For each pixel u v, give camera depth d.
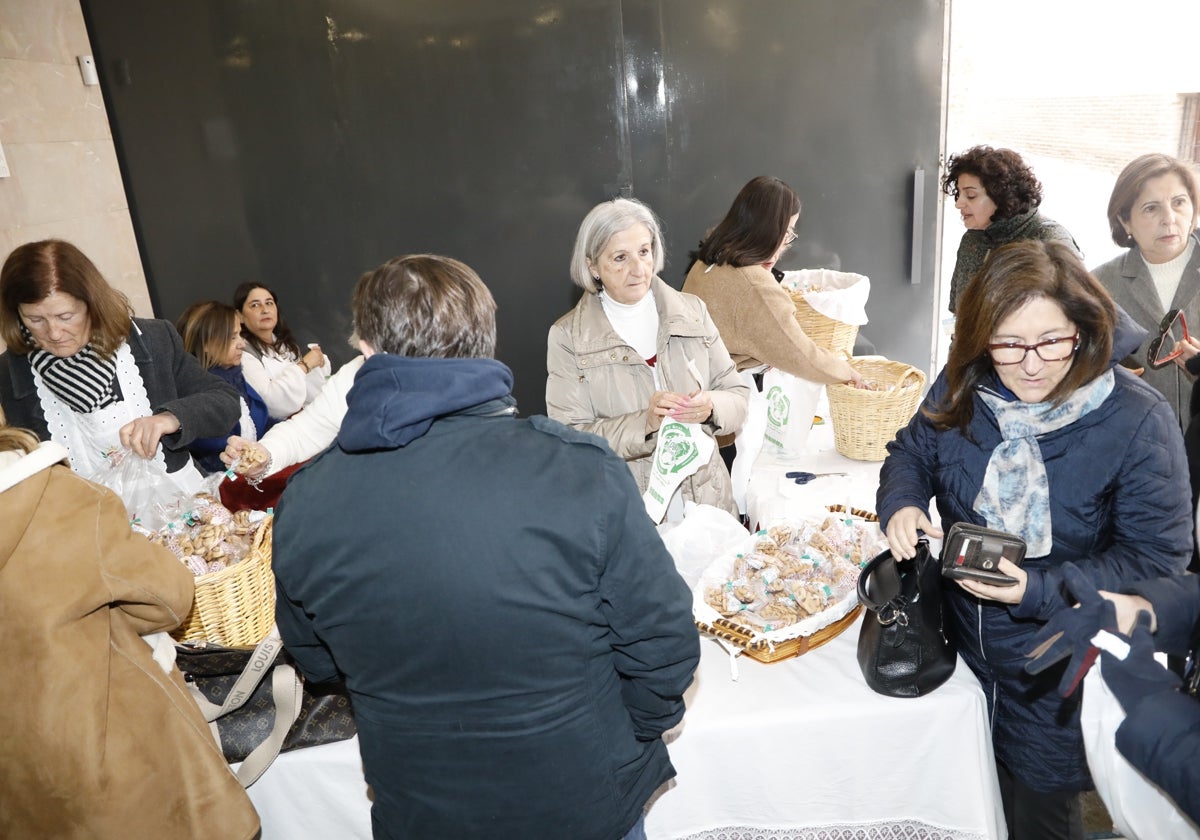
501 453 0.99
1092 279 1.21
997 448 1.32
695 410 1.79
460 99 3.57
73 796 1.18
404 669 1.01
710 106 3.61
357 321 1.09
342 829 1.43
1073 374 1.24
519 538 0.96
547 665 1.00
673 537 1.72
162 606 1.25
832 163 3.68
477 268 3.78
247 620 1.43
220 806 1.28
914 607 1.37
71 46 3.23
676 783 1.39
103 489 1.27
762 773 1.39
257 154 3.59
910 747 1.37
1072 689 1.08
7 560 1.16
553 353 2.07
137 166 3.55
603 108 3.60
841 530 1.63
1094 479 1.27
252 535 1.55
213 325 2.85
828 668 1.45
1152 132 3.35
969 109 3.91
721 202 3.73
